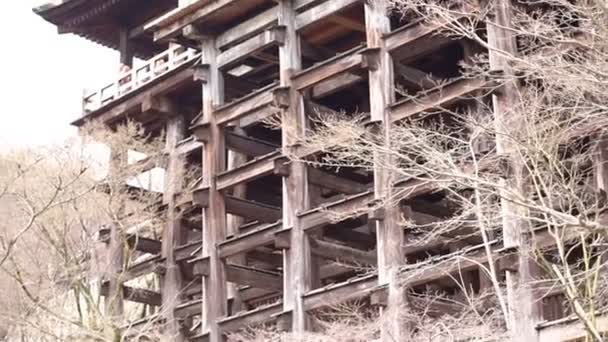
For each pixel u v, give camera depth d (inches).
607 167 997.2
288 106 1369.3
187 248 1537.9
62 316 1232.8
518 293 1005.2
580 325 995.3
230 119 1464.1
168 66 1643.7
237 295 1557.6
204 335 1385.3
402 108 1230.9
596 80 688.4
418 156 901.8
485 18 964.0
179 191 1550.2
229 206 1451.8
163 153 1600.6
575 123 820.0
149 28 1581.0
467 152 904.3
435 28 1151.6
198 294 1606.8
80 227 1451.8
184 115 1657.2
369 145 983.6
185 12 1518.2
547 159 780.0
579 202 691.4
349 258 1349.7
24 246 1357.0
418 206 1321.4
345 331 1135.6
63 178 1352.1
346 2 1364.4
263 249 1584.6
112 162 1473.9
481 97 1082.1
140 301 1539.1
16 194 1237.7
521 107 920.9
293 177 1343.5
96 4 1763.0
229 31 1504.7
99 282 1423.5
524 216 728.3
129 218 1476.4
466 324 1149.7
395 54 1305.4
